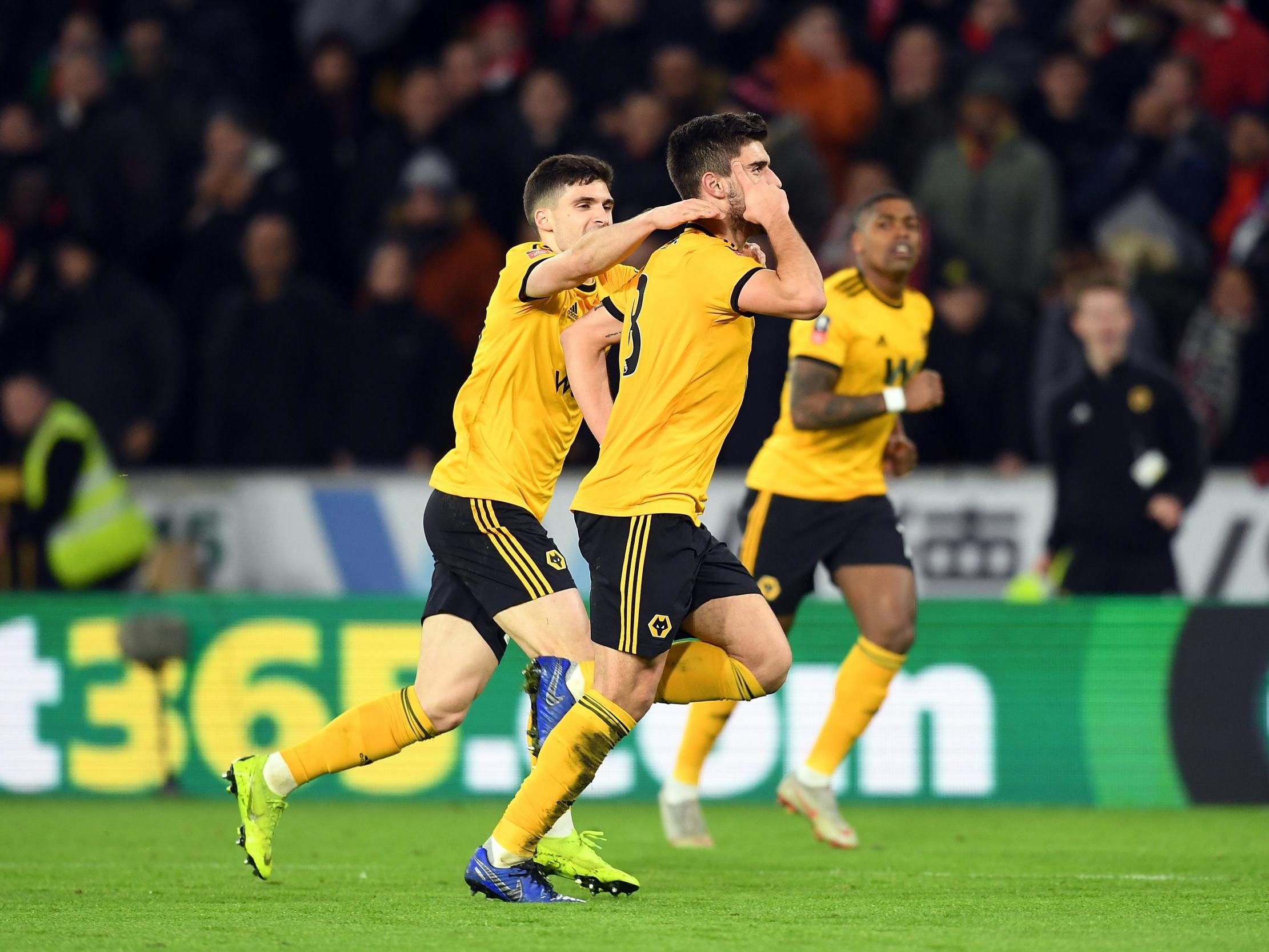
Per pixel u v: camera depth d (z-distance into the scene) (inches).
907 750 1173.1
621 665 656.4
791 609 938.1
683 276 655.8
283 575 1393.9
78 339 1518.2
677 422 661.3
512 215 1643.7
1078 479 1235.9
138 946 566.6
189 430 1583.4
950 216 1518.2
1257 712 1160.8
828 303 909.2
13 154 1742.1
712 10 1769.2
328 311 1481.3
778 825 1051.3
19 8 1972.2
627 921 622.5
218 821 1062.4
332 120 1710.1
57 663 1234.0
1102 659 1170.0
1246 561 1332.4
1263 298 1438.2
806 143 1481.3
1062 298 1409.9
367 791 1199.6
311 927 607.5
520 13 1909.4
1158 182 1608.0
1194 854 887.7
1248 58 1727.4
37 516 1378.0
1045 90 1680.6
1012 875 794.8
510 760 1193.4
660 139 1572.3
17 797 1221.1
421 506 1385.3
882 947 562.3
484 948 556.7
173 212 1685.5
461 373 1475.1
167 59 1777.8
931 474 1347.2
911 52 1644.9
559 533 1353.3
